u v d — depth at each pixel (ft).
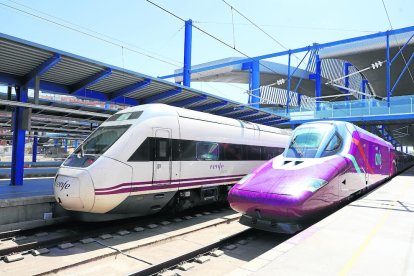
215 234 29.73
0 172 64.08
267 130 51.24
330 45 87.35
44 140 123.34
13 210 28.99
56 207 31.60
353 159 33.27
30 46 29.91
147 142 30.55
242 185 27.89
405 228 22.06
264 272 14.92
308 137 32.40
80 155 28.91
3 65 34.94
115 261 22.39
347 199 33.65
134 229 29.66
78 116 52.75
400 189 41.78
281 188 25.49
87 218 28.35
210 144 38.58
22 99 39.55
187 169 34.83
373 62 130.41
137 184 29.30
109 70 36.78
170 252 24.57
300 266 15.58
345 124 35.73
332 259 16.47
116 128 30.55
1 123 61.21
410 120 84.69
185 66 80.38
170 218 34.86
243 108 57.98
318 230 21.59
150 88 44.29
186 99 50.42
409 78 140.36
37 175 62.44
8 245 24.53
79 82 40.60
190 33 81.10
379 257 16.76
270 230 25.89
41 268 20.57
